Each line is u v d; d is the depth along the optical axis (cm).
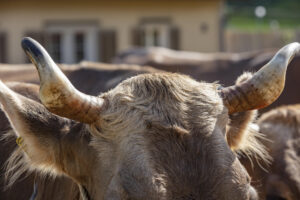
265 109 984
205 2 2919
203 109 399
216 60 1393
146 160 369
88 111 394
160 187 359
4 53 2847
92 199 407
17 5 2839
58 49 2898
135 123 387
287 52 415
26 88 609
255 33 3178
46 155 418
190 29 2938
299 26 5647
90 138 406
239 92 418
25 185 537
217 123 398
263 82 411
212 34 2936
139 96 400
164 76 420
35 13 2858
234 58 1388
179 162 369
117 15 2908
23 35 2847
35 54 368
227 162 377
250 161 571
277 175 578
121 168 375
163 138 378
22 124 412
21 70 920
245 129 445
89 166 405
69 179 477
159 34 2955
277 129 605
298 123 604
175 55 1546
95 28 2895
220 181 368
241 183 375
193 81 425
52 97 374
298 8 6475
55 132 418
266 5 6394
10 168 496
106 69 812
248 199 377
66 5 2877
